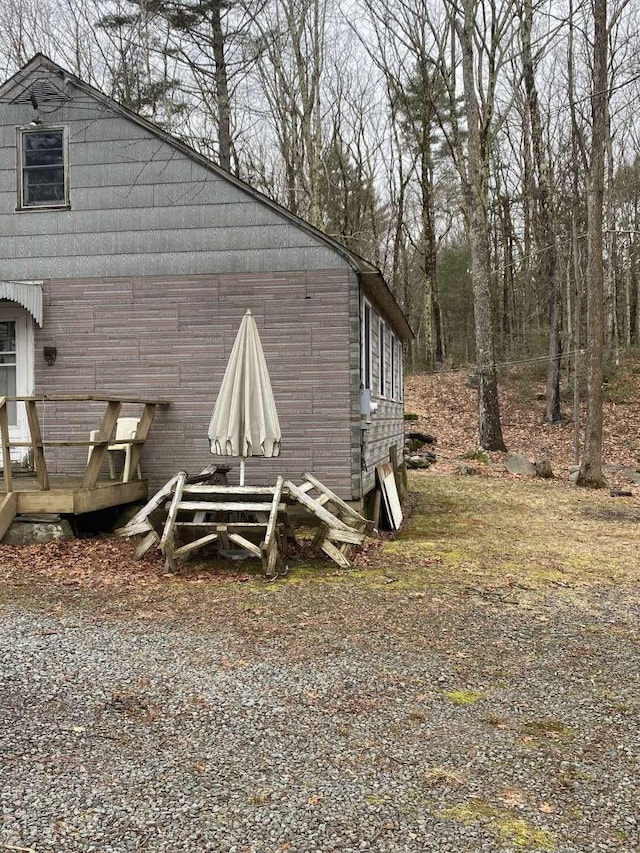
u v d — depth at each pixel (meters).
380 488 9.68
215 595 6.33
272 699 4.09
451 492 13.55
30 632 5.27
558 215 24.58
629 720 3.89
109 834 2.76
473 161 18.09
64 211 9.62
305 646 5.00
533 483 14.77
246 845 2.70
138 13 18.34
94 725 3.73
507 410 23.72
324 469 9.20
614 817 2.93
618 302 33.66
